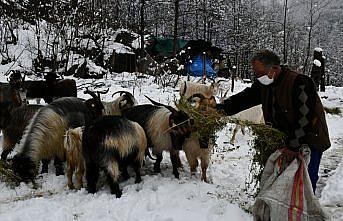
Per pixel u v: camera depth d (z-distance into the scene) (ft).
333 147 32.07
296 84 14.38
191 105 21.97
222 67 98.07
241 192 20.98
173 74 70.79
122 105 28.43
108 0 89.35
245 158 28.30
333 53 173.27
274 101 15.08
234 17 114.62
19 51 71.51
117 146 20.45
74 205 19.69
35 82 43.19
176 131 22.06
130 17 108.37
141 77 68.59
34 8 78.33
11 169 22.58
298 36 142.41
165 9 115.85
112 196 20.49
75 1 75.51
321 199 20.18
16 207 19.49
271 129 15.70
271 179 15.07
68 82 43.65
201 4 117.29
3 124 28.84
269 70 14.64
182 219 17.44
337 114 48.75
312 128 14.58
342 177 23.56
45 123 22.76
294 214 14.32
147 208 18.97
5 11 76.13
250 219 17.43
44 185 22.74
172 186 21.27
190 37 129.49
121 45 83.92
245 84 78.33
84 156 21.12
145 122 23.63
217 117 18.89
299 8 129.59
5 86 31.14
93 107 25.90
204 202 19.19
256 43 114.83
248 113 31.27
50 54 71.10
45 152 22.97
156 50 94.63
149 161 26.89
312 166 15.10
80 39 75.10
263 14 148.66
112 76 71.31
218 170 25.39
